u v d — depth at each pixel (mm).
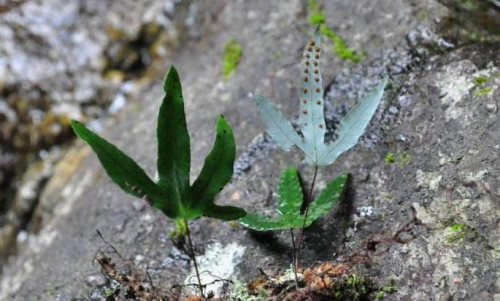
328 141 727
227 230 708
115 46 1009
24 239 909
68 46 1009
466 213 637
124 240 739
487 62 709
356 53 780
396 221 659
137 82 981
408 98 718
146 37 1014
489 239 621
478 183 643
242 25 889
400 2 790
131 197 772
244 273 674
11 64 991
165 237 727
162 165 617
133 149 832
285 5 867
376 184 685
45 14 1026
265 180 730
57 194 885
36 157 958
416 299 616
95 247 746
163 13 1021
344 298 627
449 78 711
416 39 757
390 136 704
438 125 687
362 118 635
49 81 983
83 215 789
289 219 663
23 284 758
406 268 630
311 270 641
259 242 690
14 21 1020
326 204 668
